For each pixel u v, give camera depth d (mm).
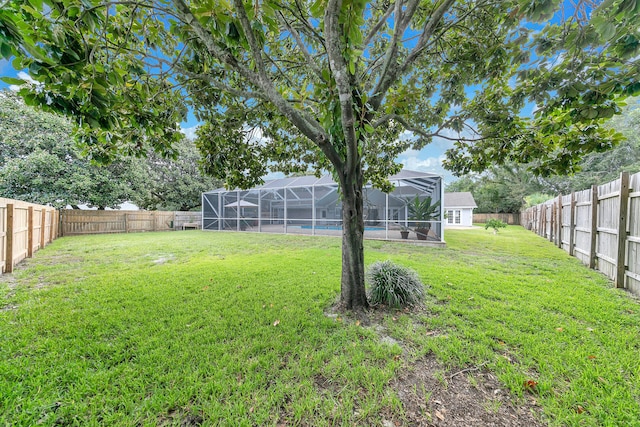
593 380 1771
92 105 2197
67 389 1690
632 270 3654
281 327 2617
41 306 3107
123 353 2121
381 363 2018
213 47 2211
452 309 3033
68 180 11680
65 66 1904
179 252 7340
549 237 9703
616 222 4133
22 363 1920
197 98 3959
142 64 2852
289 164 5723
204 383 1766
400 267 3494
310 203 15867
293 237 11414
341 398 1651
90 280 4324
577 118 3035
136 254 6965
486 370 1923
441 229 9047
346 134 2186
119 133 3686
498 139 4133
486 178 24203
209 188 20297
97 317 2805
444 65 3719
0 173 10219
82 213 12625
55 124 11508
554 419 1469
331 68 2029
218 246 8555
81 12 1866
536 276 4520
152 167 17344
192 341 2328
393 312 2986
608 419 1449
